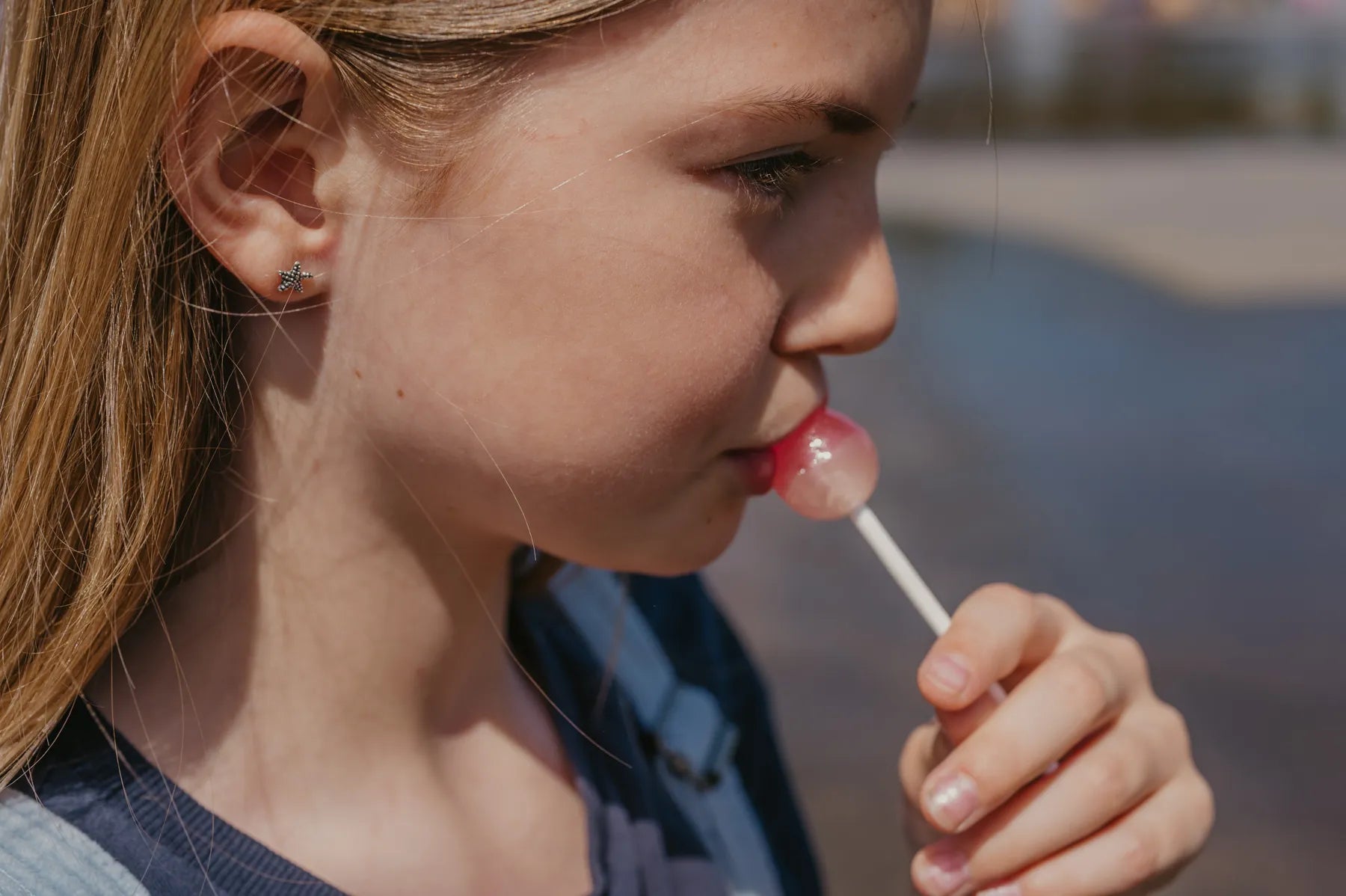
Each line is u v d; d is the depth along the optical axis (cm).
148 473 43
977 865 46
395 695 47
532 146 43
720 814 54
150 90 42
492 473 44
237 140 43
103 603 43
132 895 42
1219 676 138
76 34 43
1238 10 1039
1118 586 157
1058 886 46
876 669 138
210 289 44
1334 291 286
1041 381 235
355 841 46
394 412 44
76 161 43
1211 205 380
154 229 43
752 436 47
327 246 44
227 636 45
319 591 45
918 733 50
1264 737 127
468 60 42
